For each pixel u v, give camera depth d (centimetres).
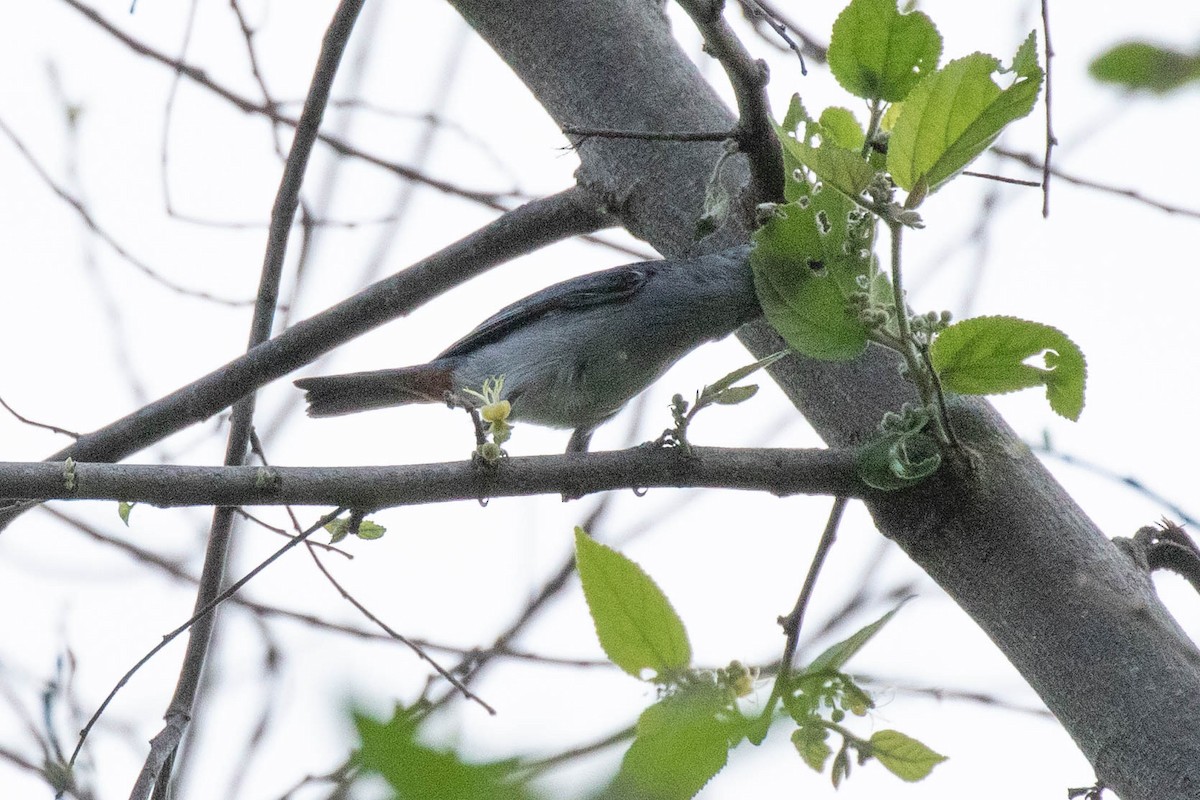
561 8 914
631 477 681
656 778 298
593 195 909
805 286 638
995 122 582
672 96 881
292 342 965
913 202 586
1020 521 682
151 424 967
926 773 483
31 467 638
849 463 691
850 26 614
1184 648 641
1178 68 400
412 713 228
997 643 687
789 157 646
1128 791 617
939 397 652
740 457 691
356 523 666
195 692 840
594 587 464
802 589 657
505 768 234
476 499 675
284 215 988
